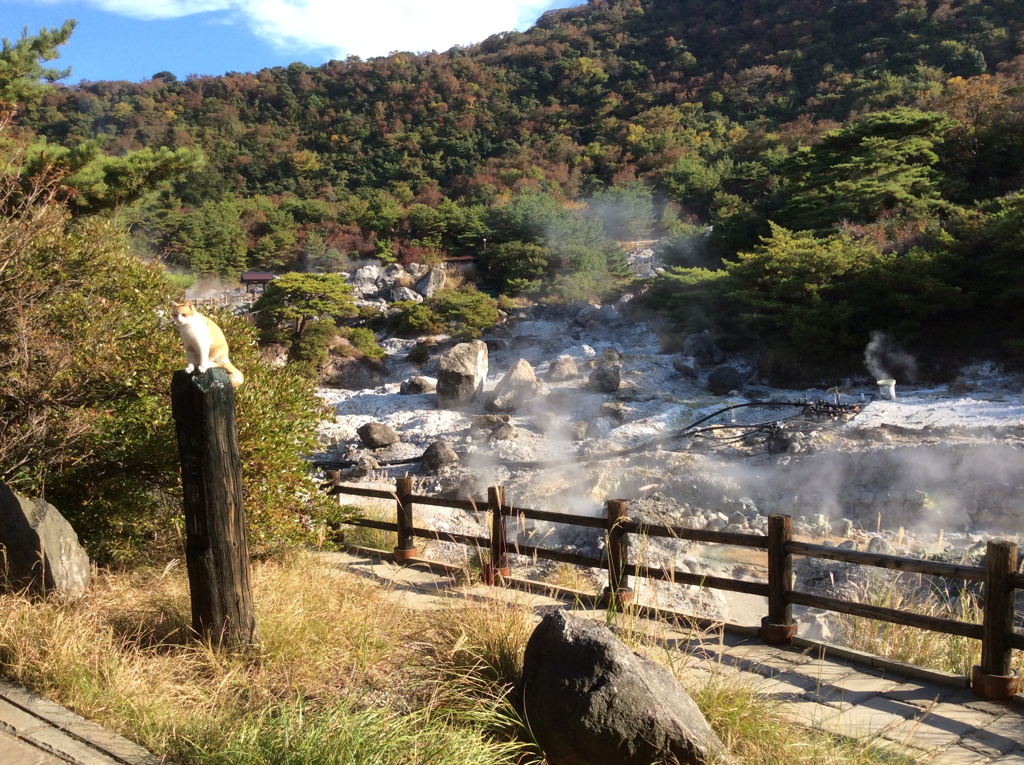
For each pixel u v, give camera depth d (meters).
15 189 8.34
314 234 61.94
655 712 3.81
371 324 44.84
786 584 5.70
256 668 4.80
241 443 6.90
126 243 9.38
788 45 96.44
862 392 22.73
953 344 23.41
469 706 4.33
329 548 8.79
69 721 4.02
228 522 4.95
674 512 14.80
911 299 23.52
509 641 4.93
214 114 104.06
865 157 31.50
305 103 110.25
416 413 24.36
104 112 101.50
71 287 7.75
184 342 4.91
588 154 83.94
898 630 5.86
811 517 14.45
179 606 5.50
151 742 3.92
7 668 4.56
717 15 112.19
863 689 4.96
